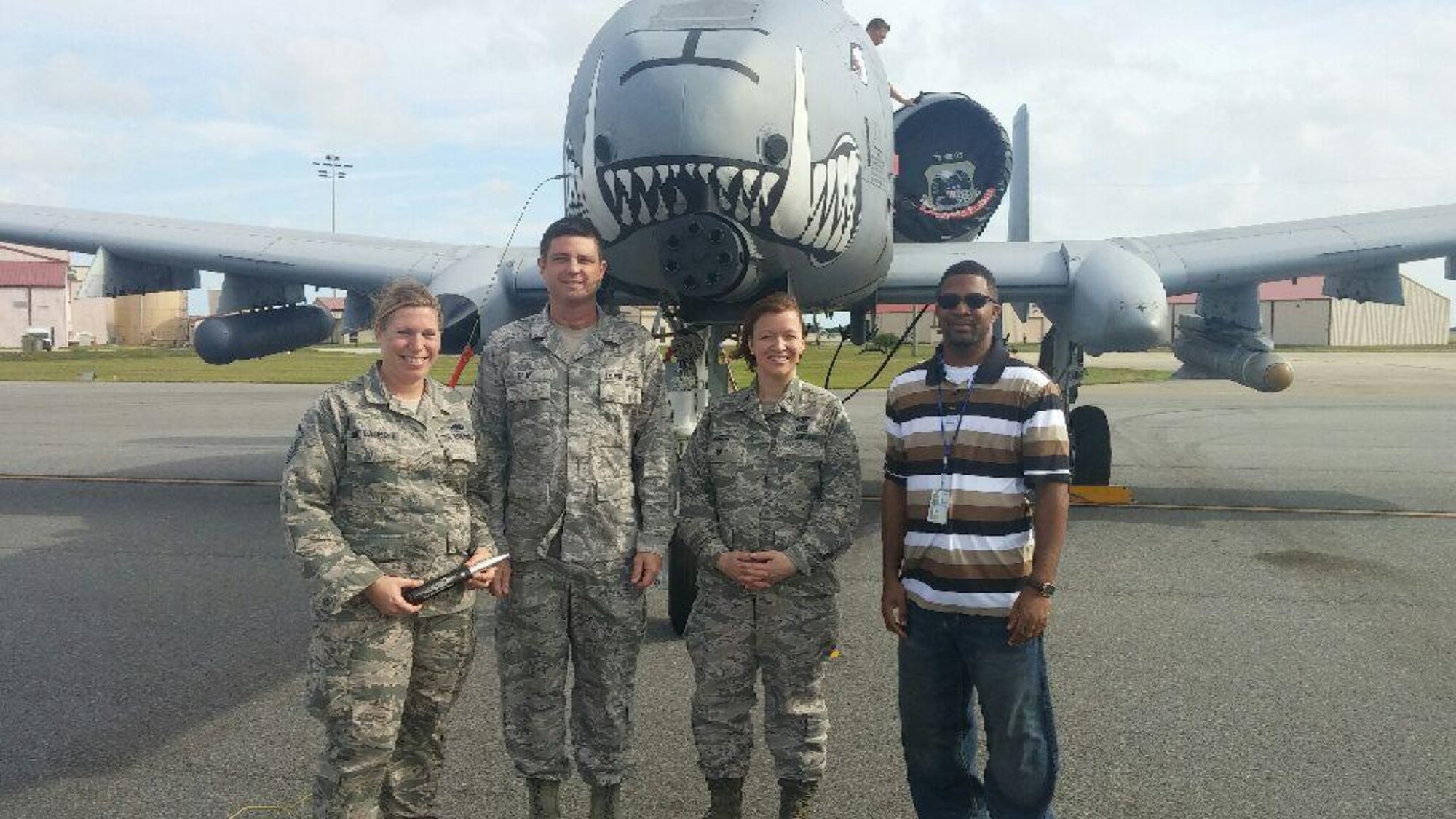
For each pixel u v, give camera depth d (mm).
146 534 8000
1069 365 8766
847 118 5387
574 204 5469
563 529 3150
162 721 4109
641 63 4902
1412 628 5367
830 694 4434
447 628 2949
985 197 8711
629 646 3246
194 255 9219
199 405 21859
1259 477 11156
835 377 28141
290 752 3809
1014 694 2908
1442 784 3510
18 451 13664
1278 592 6137
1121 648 5035
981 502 2904
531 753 3168
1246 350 8883
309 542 2750
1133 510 8977
